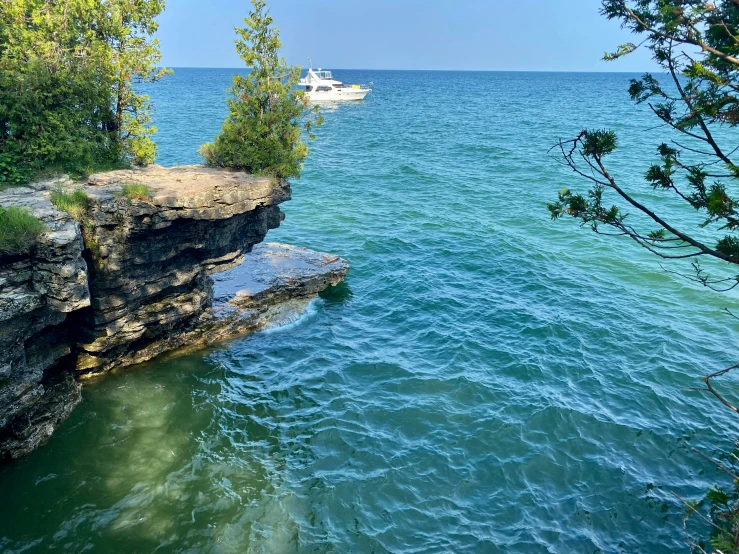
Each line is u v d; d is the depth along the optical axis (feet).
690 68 34.01
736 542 33.40
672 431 67.05
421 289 103.14
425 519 54.08
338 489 56.90
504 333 88.07
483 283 106.83
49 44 76.48
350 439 64.18
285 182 86.63
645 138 281.74
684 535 53.21
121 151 86.74
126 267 66.59
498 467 60.70
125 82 86.38
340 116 377.91
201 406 68.23
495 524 53.83
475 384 74.18
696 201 36.11
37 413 60.03
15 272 54.19
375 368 78.23
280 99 88.63
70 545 48.55
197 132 263.90
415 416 68.23
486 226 138.62
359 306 97.40
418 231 134.41
